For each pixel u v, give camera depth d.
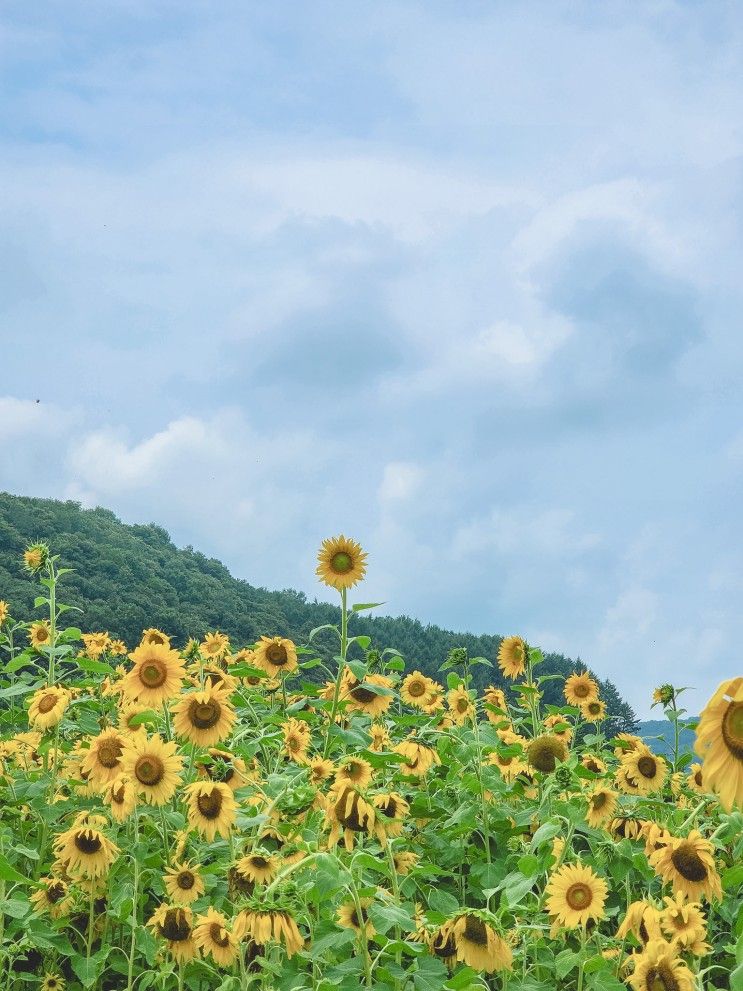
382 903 4.72
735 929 4.67
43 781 6.38
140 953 5.22
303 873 4.59
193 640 9.48
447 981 4.04
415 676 9.55
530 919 4.91
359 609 7.80
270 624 49.66
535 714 9.09
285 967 4.39
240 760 6.21
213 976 4.78
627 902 5.65
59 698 6.52
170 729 6.30
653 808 6.57
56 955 5.20
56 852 5.38
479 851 6.26
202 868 4.93
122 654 10.75
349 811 4.77
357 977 4.31
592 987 4.43
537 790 7.50
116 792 5.37
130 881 5.44
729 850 5.69
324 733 7.89
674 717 8.50
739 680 2.65
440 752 7.16
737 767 2.64
